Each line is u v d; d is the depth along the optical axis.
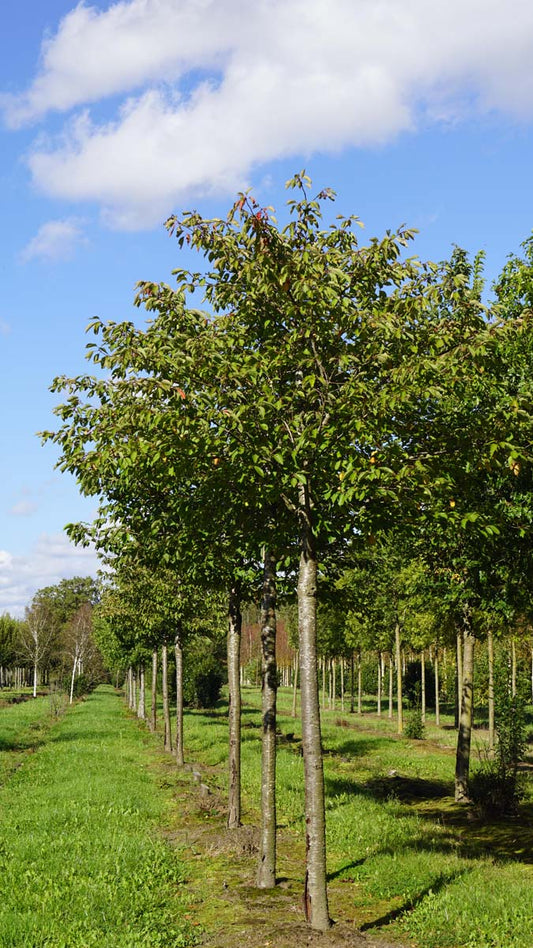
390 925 7.45
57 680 82.06
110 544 10.63
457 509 8.11
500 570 10.02
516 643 26.20
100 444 7.87
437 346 6.81
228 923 7.48
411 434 7.31
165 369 7.21
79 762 20.56
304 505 7.45
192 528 8.63
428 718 42.34
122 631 33.56
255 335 8.20
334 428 6.48
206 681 48.69
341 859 10.37
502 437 7.01
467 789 15.73
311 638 7.35
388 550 14.73
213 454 6.85
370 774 20.08
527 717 34.31
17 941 6.66
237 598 12.66
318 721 7.30
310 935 6.80
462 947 6.68
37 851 9.94
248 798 14.98
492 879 8.62
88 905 7.63
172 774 18.62
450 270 7.40
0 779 18.30
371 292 7.80
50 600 110.12
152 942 6.79
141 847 10.19
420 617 28.12
